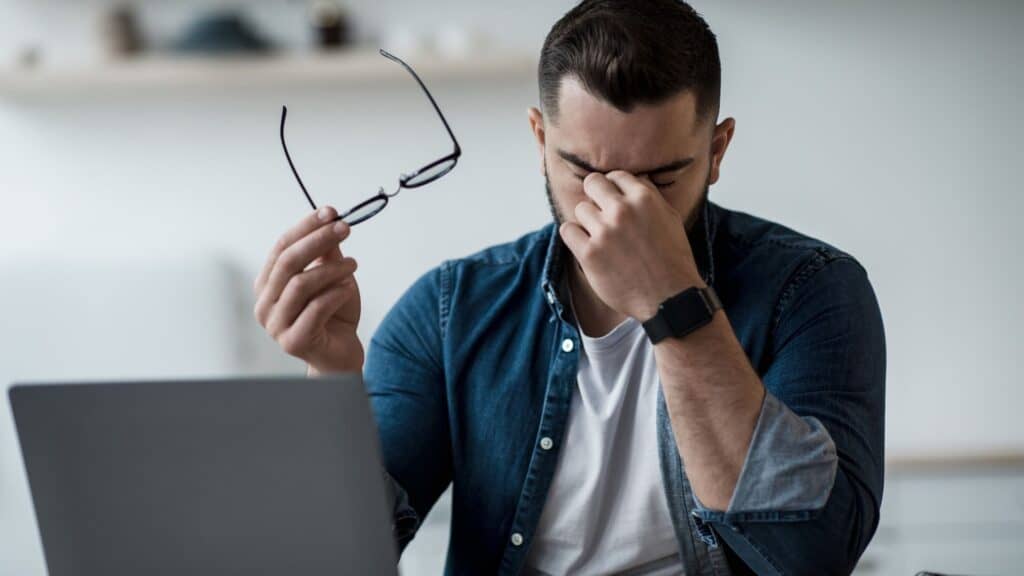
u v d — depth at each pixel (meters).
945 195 2.71
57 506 0.97
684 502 1.24
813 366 1.22
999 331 2.76
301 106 2.75
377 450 0.91
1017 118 2.67
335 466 0.92
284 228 2.81
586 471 1.26
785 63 2.67
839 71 2.67
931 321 2.77
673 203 1.15
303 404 0.90
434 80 2.72
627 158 1.10
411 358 1.34
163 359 2.11
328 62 2.67
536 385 1.30
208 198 2.80
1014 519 2.71
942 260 2.74
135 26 2.75
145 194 2.80
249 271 2.84
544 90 1.14
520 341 1.32
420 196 2.77
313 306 1.15
